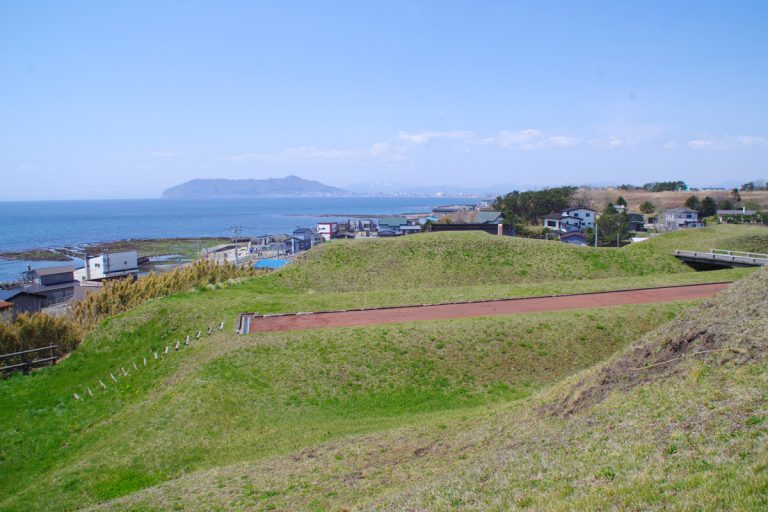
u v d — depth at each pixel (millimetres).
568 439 11711
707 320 15383
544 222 110875
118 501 13648
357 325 26484
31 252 124688
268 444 17312
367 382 21469
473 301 31000
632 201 155625
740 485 7660
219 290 36875
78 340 32406
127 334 30094
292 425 18750
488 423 15984
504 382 21625
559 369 22422
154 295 40406
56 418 22656
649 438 10203
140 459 16516
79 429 21359
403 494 11094
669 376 13375
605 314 26203
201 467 16125
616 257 45500
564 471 9906
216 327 27938
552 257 44969
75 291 63000
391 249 46094
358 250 46000
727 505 7309
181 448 17109
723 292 17484
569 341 24031
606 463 9711
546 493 9188
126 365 27234
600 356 23234
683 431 10016
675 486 8195
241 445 17375
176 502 13000
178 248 129375
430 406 20094
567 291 32875
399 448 15281
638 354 15648
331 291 39812
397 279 41656
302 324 27359
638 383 13898
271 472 14523
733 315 14945
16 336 29594
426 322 25969
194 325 29406
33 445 20203
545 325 25078
